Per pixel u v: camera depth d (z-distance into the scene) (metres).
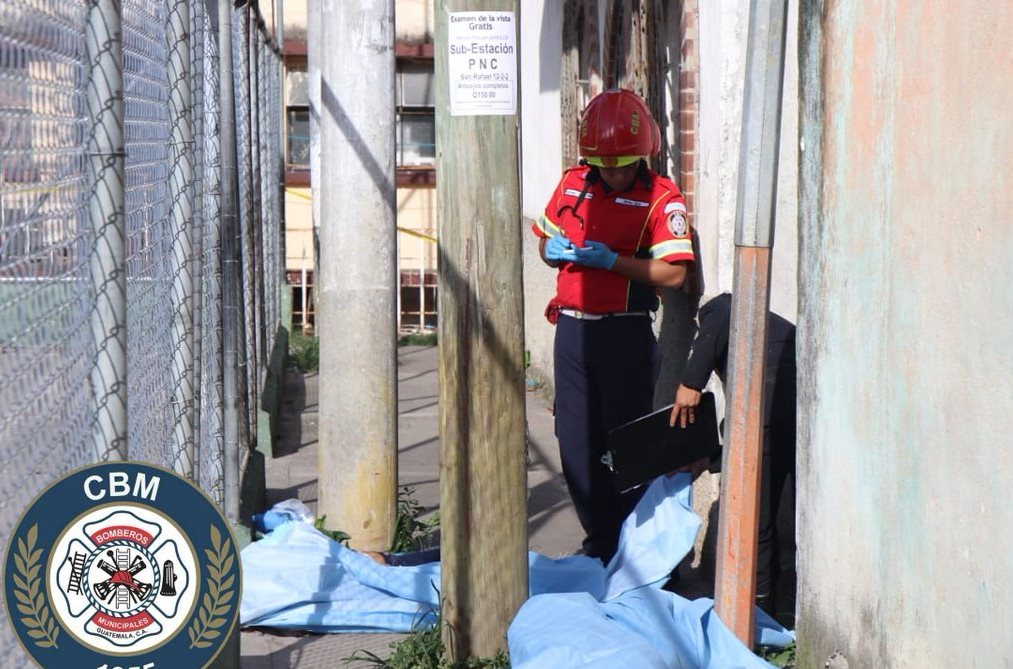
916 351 3.24
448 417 4.23
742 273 3.89
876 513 3.50
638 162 5.32
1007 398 2.80
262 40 10.41
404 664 4.32
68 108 2.75
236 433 5.62
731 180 5.30
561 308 5.43
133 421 3.49
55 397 2.66
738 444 3.96
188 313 4.34
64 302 2.71
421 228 15.84
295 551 5.16
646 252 5.30
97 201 2.77
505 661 4.25
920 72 3.20
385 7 5.79
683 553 4.85
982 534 2.91
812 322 3.95
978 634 2.93
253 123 8.99
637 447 4.85
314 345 12.77
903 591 3.33
